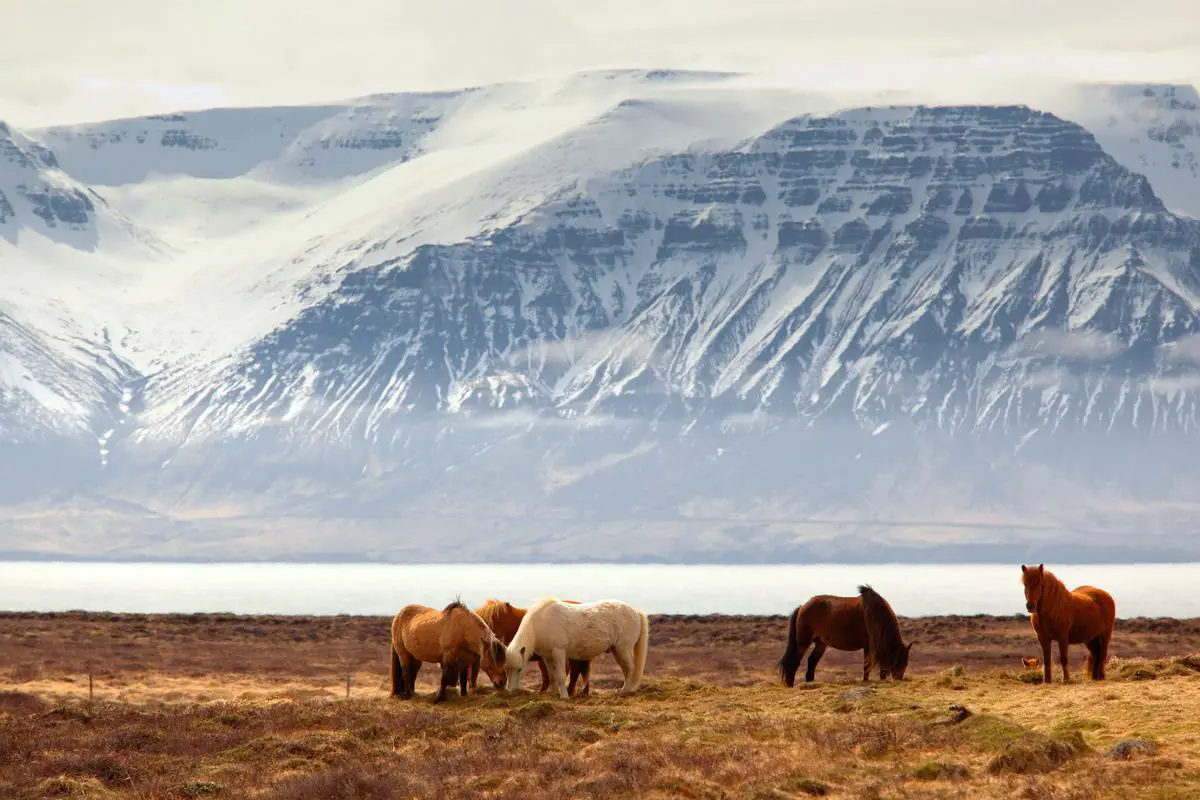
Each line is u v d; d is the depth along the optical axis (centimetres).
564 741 10469
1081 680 12681
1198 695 11188
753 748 9975
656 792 8981
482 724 11162
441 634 12681
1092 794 8306
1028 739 9494
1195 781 8500
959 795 8512
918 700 11612
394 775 9569
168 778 9731
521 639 12694
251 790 9444
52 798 9281
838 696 12075
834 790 8906
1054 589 12456
